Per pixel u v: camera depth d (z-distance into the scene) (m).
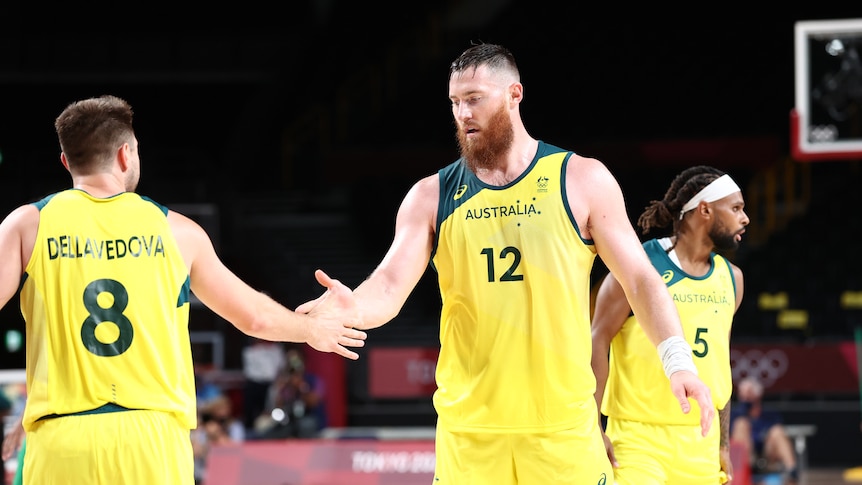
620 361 7.91
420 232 6.48
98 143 6.05
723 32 39.28
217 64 39.69
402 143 38.44
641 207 33.97
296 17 40.44
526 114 38.69
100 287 5.90
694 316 7.84
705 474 7.84
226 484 15.02
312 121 39.53
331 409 25.89
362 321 6.36
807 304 29.75
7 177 34.81
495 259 6.27
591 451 6.37
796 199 34.84
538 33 40.53
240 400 25.48
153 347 5.96
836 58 17.41
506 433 6.32
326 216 35.47
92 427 5.80
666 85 38.69
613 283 7.64
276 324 6.32
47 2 39.62
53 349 5.85
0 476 11.82
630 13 40.53
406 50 41.12
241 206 34.56
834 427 25.34
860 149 17.17
